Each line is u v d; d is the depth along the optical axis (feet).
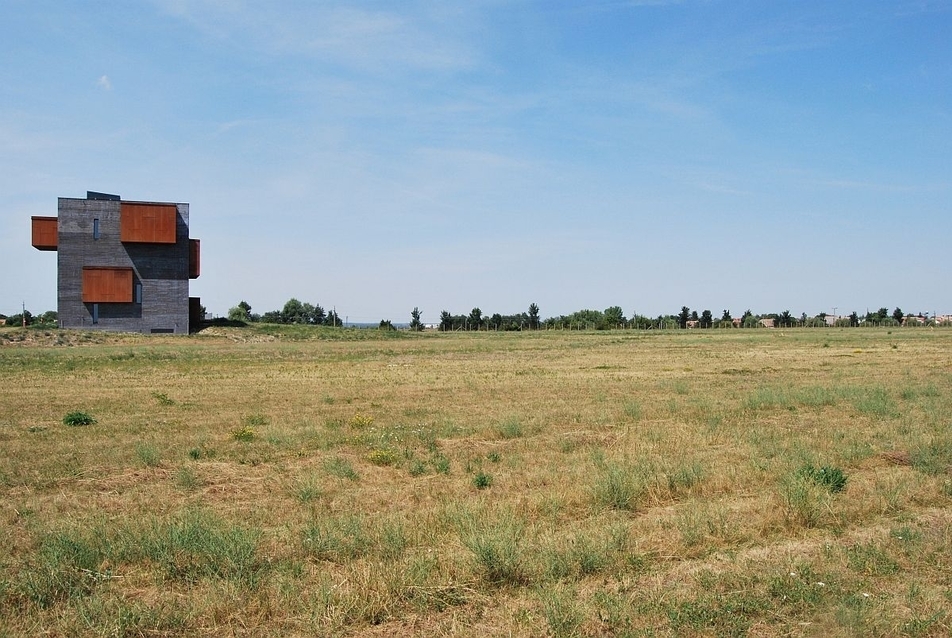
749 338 288.51
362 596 24.71
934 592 25.34
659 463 45.62
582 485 40.37
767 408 75.61
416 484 42.93
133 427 65.10
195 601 24.70
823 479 39.81
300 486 40.93
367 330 338.54
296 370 135.03
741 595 25.18
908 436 56.59
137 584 26.73
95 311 264.11
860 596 24.77
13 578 26.53
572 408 77.20
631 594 25.34
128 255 267.39
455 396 90.94
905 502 36.96
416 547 30.27
